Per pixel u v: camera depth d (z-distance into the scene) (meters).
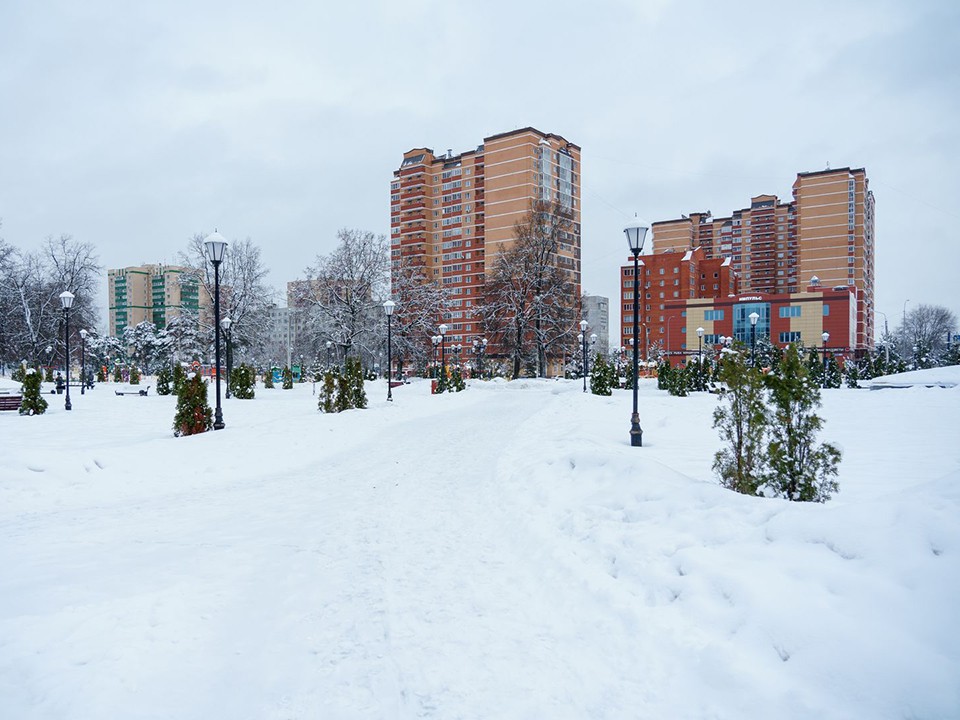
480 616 4.64
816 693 2.94
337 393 21.16
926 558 3.56
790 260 120.12
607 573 5.00
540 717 3.26
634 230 12.41
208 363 56.66
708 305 83.19
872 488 7.42
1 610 4.41
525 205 82.56
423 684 3.62
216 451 12.77
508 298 47.31
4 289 49.62
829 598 3.53
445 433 16.27
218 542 6.64
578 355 50.09
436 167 96.06
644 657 3.73
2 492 9.05
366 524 7.45
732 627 3.66
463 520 7.59
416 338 55.97
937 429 13.43
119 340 85.38
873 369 41.97
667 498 5.97
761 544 4.43
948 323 103.31
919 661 2.90
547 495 7.55
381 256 52.91
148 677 3.57
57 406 26.06
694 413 18.59
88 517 8.06
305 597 5.00
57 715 3.12
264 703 3.38
